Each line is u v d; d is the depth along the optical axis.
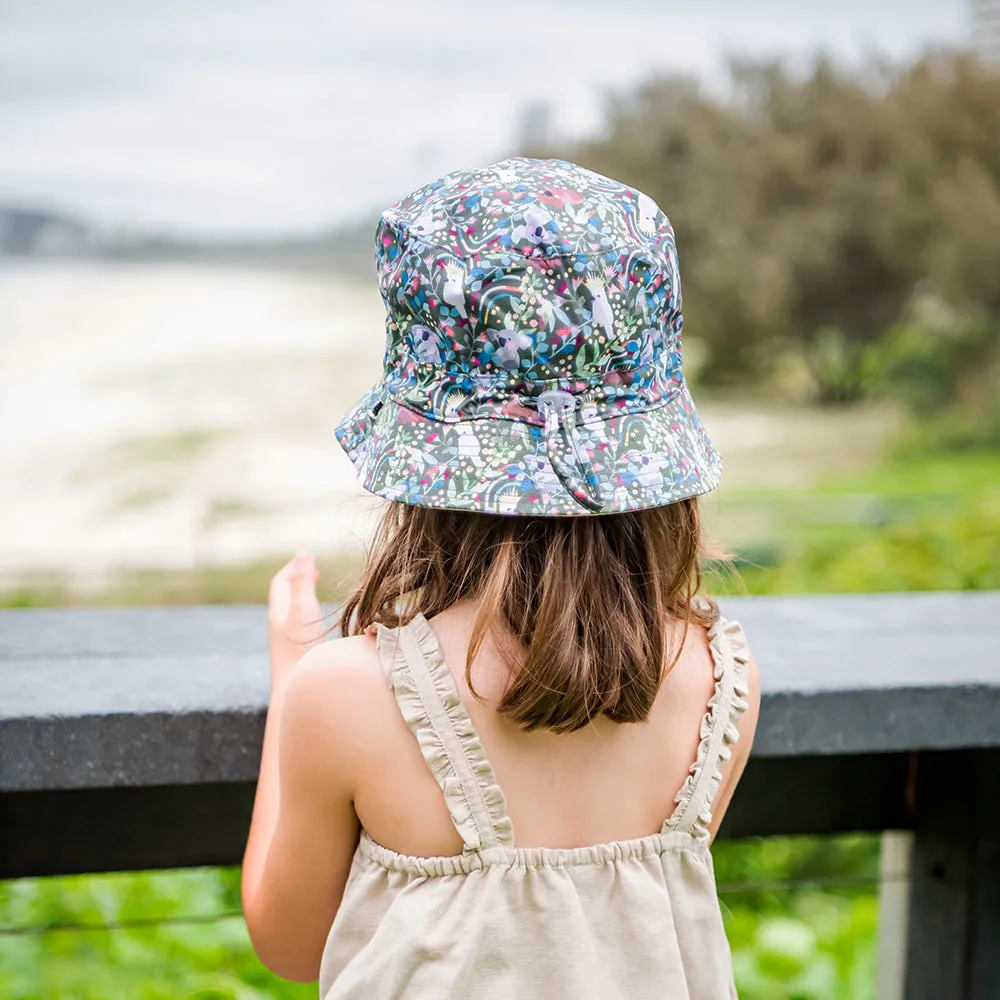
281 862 1.06
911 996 1.71
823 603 1.62
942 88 14.80
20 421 11.53
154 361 14.94
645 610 1.01
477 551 1.00
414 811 0.99
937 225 14.38
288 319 18.28
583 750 1.02
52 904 2.45
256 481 8.75
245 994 2.12
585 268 0.93
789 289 14.73
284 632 1.18
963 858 1.57
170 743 1.12
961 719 1.25
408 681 0.99
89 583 5.40
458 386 0.96
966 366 15.02
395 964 0.96
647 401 0.99
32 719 1.08
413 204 0.99
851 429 13.84
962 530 4.68
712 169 15.01
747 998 2.27
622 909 1.00
